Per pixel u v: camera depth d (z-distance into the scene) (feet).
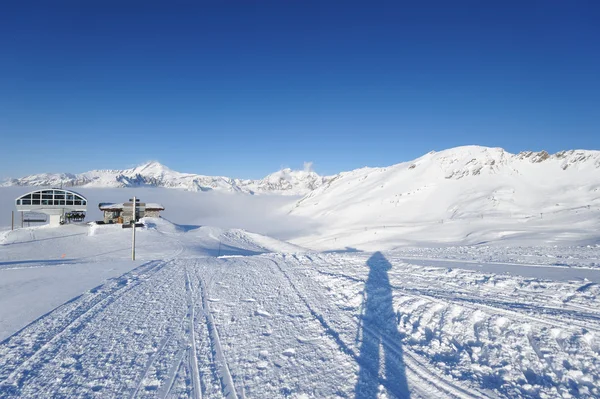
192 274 47.39
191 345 22.00
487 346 19.76
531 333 20.31
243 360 19.79
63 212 179.63
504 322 22.11
